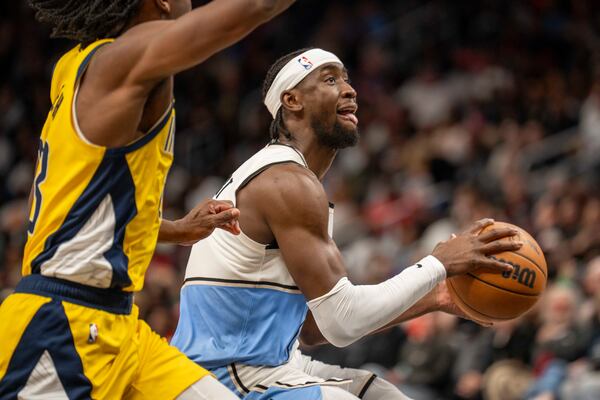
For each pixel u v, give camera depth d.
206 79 23.58
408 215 16.64
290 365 5.86
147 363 5.12
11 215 18.94
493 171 16.92
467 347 11.77
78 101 4.75
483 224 5.79
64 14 4.96
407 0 24.97
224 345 5.74
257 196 5.68
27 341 4.72
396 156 19.31
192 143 22.22
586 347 10.76
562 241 13.59
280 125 6.13
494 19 23.19
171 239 5.56
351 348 12.66
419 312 6.29
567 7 23.03
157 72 4.54
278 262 5.79
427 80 22.14
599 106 17.38
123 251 4.84
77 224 4.75
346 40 24.67
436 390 11.79
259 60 24.23
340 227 17.72
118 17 4.90
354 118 6.11
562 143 17.23
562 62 21.75
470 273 5.73
